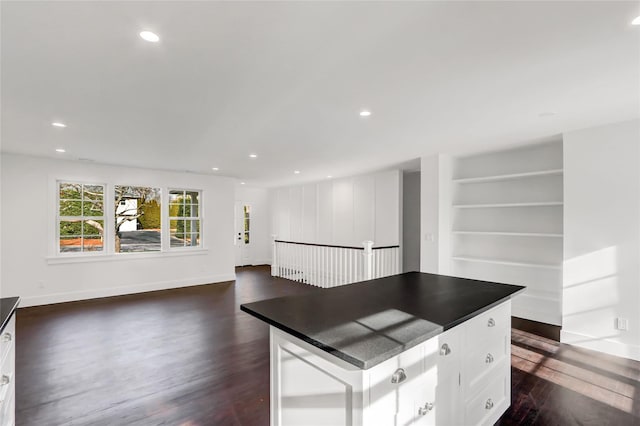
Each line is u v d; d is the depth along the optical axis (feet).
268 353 10.75
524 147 13.93
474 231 15.52
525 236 14.47
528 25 5.09
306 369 4.69
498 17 4.88
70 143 13.07
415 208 21.18
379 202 20.88
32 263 16.31
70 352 10.82
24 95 7.94
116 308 16.11
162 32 5.29
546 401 7.98
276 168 19.39
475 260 15.08
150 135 11.79
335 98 8.21
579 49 5.83
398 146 13.71
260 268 29.50
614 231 10.45
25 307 16.10
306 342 4.55
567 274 11.41
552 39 5.51
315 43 5.65
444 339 5.25
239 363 10.00
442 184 15.43
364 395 3.90
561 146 13.32
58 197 17.20
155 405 7.78
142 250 20.07
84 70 6.64
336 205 24.12
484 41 5.59
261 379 9.02
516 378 9.09
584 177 11.03
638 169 10.02
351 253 19.07
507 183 15.01
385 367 4.16
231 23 5.05
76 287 17.57
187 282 21.49
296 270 24.04
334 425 4.26
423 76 6.97
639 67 6.53
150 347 11.25
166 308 16.14
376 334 4.58
